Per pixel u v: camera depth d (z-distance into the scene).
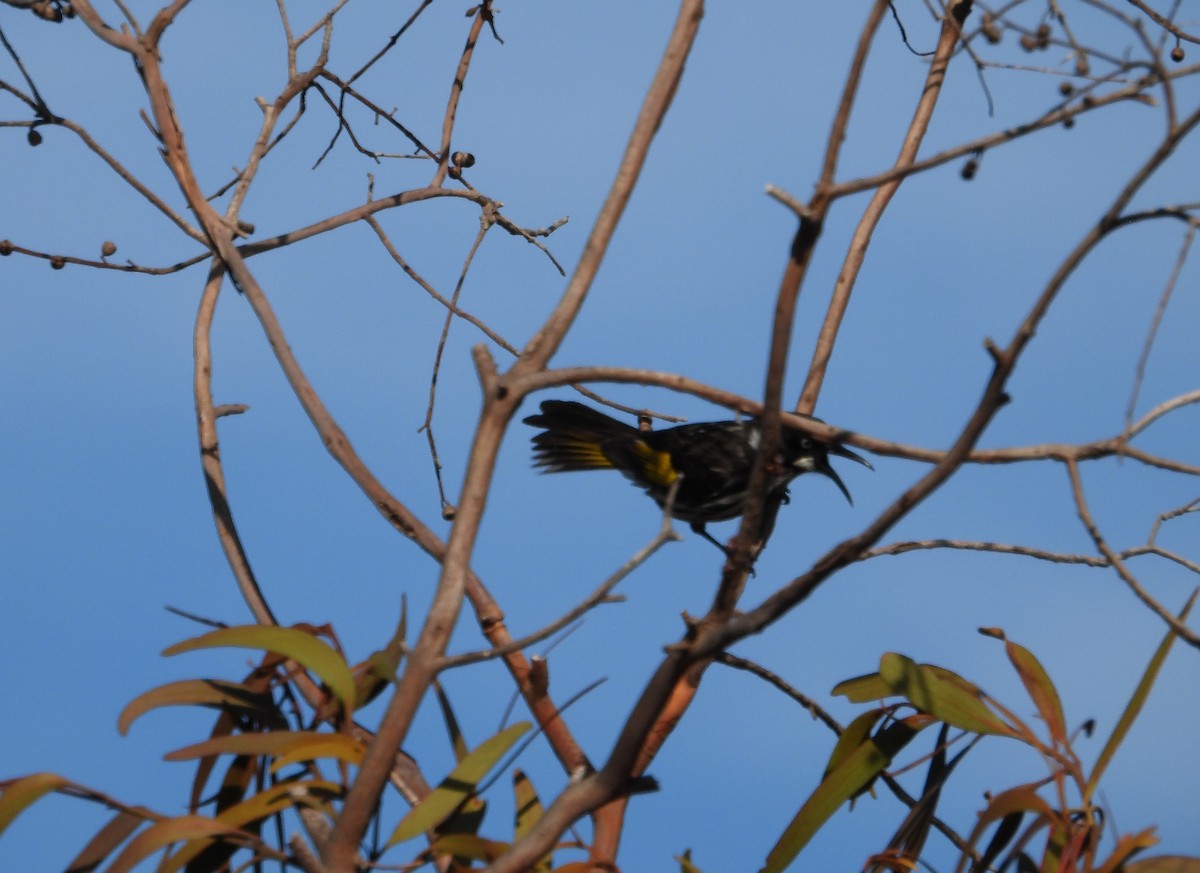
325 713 6.20
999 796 5.86
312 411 7.13
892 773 6.49
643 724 5.08
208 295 8.22
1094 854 5.71
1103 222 4.88
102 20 7.97
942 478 4.91
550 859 5.76
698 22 6.03
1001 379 4.84
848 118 5.18
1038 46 5.70
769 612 5.02
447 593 5.19
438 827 5.72
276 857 5.19
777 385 5.25
